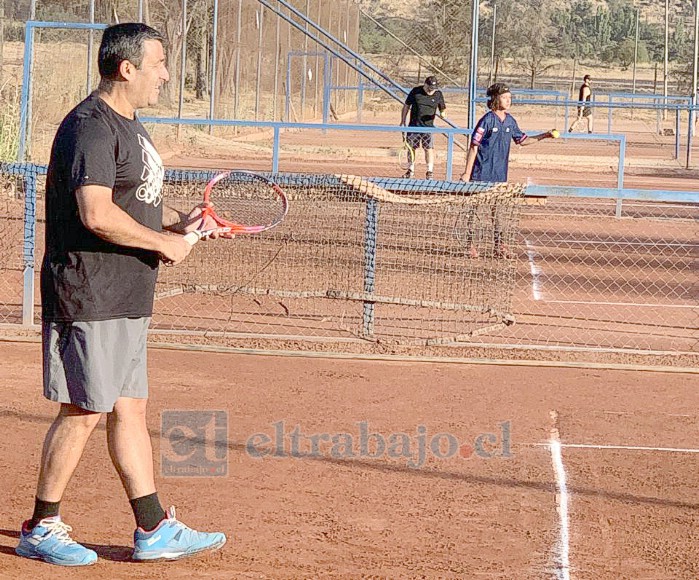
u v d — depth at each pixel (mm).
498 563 7207
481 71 84562
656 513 8219
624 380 12164
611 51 113438
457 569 7082
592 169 39812
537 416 10641
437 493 8500
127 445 6938
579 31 119688
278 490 8445
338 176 13258
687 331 14656
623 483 8852
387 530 7727
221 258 16750
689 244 21969
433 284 15586
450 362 12633
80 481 8477
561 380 12055
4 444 9328
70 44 34219
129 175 6656
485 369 12445
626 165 41094
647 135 59156
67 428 6879
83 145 6445
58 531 6961
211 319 14273
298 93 57656
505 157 18984
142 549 6969
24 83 23703
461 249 17328
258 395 11039
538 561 7262
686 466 9312
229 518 7848
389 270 16266
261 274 15766
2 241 18422
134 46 6625
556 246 21094
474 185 13602
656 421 10617
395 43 62188
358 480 8734
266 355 12719
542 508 8258
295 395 11086
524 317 15039
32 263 13320
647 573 7125
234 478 8664
